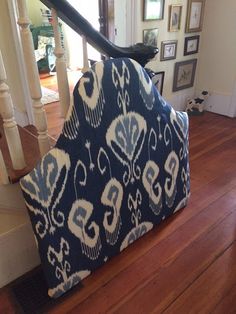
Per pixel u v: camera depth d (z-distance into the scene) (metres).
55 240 1.15
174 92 3.30
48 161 1.06
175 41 2.97
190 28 3.02
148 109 1.34
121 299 1.29
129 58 1.23
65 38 4.61
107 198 1.29
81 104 1.07
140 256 1.50
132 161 1.34
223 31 3.03
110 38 2.87
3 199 1.24
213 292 1.31
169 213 1.74
